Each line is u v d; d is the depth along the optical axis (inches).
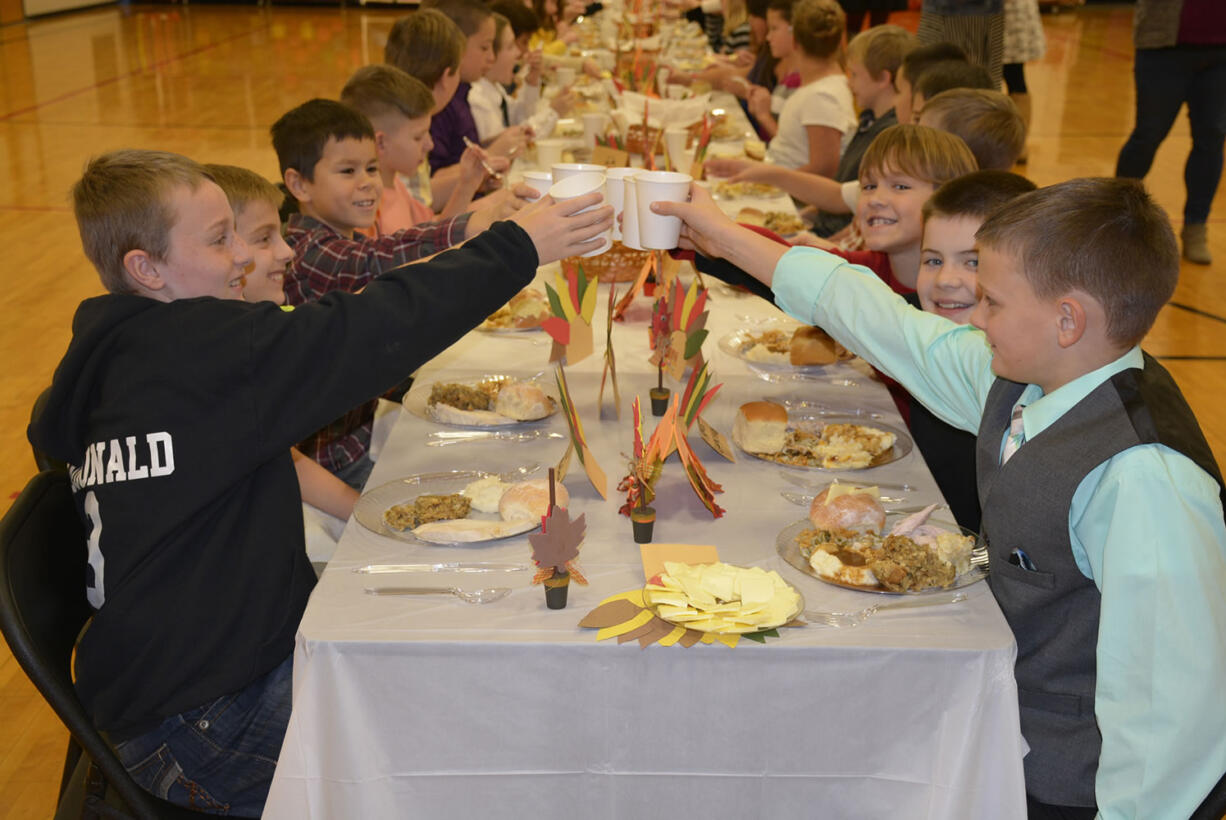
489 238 58.1
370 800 50.4
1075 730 51.4
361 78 113.7
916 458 67.7
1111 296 47.9
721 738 50.3
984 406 57.5
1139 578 45.8
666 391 74.5
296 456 74.6
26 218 227.9
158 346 53.1
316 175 93.5
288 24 553.6
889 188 87.2
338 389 53.4
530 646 48.3
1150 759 45.7
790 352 81.7
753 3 221.3
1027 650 52.6
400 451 67.3
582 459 60.7
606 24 251.1
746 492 62.6
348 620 49.5
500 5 217.8
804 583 53.2
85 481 53.7
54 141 297.6
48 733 87.5
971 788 49.7
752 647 48.3
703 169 128.6
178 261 56.2
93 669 53.9
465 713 49.6
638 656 48.6
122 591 52.6
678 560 54.1
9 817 78.1
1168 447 47.3
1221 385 153.3
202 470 52.5
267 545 55.1
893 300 64.3
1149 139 203.8
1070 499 48.9
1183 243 206.4
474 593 51.6
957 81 118.6
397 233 87.5
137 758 55.4
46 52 447.2
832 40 166.9
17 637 51.3
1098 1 624.1
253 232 74.1
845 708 49.4
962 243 70.8
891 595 52.2
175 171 56.0
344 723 49.1
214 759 55.2
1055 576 50.7
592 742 50.4
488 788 51.1
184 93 372.5
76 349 53.9
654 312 71.1
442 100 144.4
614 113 142.2
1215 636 45.6
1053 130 323.0
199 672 53.6
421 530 56.3
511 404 70.9
